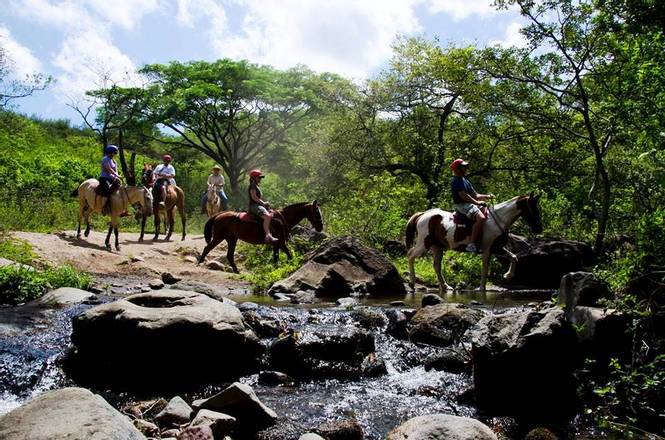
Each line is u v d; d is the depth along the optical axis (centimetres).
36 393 652
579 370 563
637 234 623
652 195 1069
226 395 545
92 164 3488
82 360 709
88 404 400
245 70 3828
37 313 859
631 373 533
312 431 512
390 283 1285
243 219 1445
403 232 1859
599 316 584
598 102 1427
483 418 566
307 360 693
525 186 1953
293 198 2622
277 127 4041
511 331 595
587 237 1574
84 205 1730
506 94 1678
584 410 565
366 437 518
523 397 581
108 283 1305
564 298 652
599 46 1369
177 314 697
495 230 1159
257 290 1323
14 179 2553
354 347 714
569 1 1398
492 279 1437
